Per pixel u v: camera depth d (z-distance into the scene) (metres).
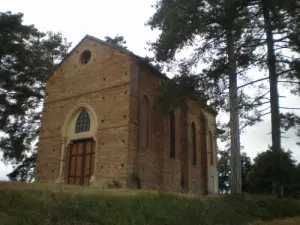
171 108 20.08
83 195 12.94
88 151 24.69
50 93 27.97
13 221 9.96
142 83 25.08
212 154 34.84
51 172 25.50
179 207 14.04
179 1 18.59
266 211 16.64
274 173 17.14
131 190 16.69
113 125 23.45
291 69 17.64
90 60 26.61
